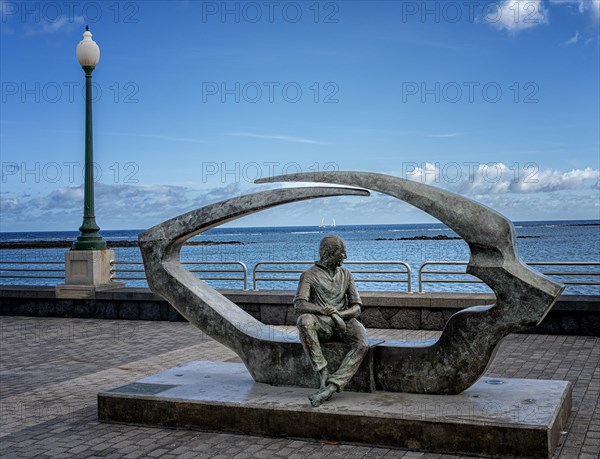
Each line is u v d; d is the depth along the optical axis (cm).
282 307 1464
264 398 717
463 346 697
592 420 725
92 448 677
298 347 757
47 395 914
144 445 681
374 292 1416
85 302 1630
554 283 673
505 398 693
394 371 724
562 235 7938
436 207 703
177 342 1298
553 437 619
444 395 709
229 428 708
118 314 1603
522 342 1198
